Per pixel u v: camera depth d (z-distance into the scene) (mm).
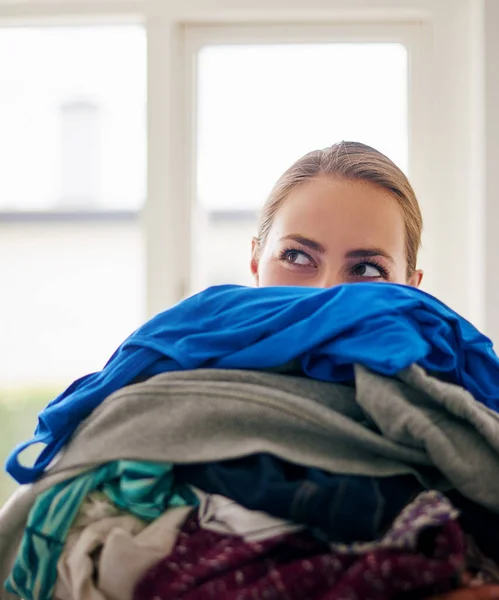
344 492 459
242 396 501
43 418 558
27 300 2426
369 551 441
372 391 488
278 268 711
